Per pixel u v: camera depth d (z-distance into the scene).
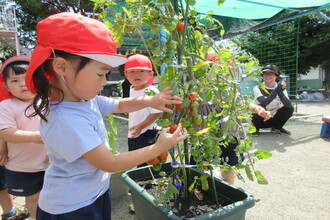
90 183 1.29
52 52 1.07
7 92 1.96
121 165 1.16
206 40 1.55
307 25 15.26
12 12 10.14
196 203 1.61
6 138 1.79
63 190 1.24
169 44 1.31
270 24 6.21
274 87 5.00
